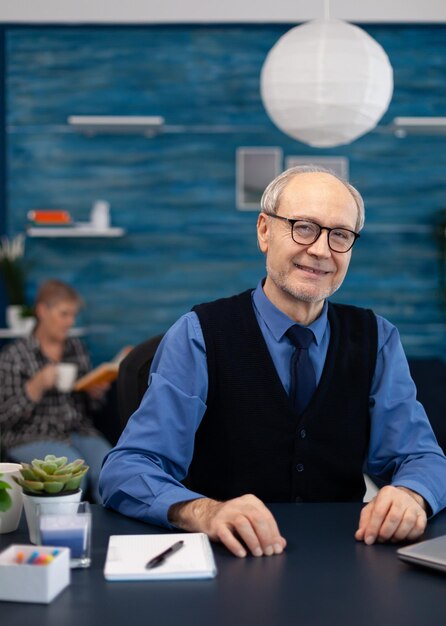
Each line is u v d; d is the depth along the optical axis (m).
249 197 4.73
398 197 4.75
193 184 4.74
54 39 4.66
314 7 4.63
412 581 1.20
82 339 4.74
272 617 1.07
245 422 1.73
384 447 1.79
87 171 4.72
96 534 1.41
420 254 4.76
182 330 1.77
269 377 1.74
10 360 3.77
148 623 1.05
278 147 4.72
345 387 1.77
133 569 1.21
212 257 4.76
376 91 2.63
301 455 1.73
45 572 1.11
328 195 1.68
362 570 1.24
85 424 3.86
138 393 1.91
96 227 4.58
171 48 4.67
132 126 4.54
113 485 1.55
